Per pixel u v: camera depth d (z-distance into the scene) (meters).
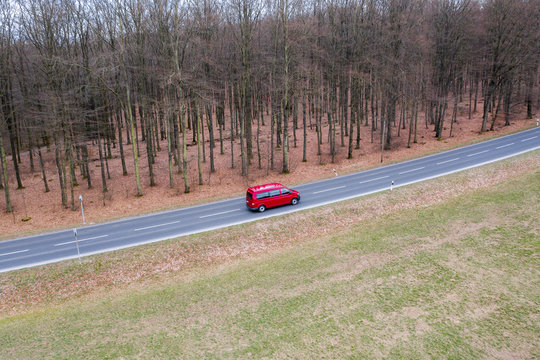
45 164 43.06
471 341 11.32
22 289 17.42
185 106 32.09
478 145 38.44
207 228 22.89
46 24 27.11
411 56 39.44
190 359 11.45
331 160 38.59
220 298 15.41
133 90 44.28
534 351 10.67
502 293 13.67
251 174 35.69
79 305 16.12
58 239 23.05
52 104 28.50
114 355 11.93
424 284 14.80
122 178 36.72
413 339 11.62
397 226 21.23
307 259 18.34
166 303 15.44
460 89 59.59
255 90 55.06
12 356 12.35
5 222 27.34
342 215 23.59
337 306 13.83
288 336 12.25
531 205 21.20
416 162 34.84
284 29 32.47
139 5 30.17
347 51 40.91
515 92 53.03
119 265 19.03
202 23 31.55
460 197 24.28
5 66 31.42
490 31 43.31
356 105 41.59
